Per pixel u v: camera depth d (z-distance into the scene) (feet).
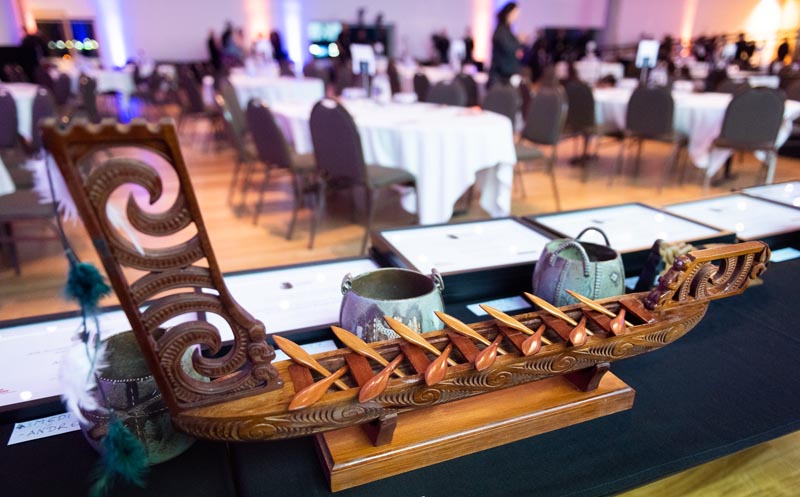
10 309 5.87
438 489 1.64
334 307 2.57
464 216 9.49
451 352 1.82
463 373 1.65
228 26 26.17
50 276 6.73
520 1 35.70
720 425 1.95
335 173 7.40
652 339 1.95
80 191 1.15
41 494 1.57
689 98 11.67
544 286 2.38
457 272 2.71
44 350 2.21
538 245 3.21
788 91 13.05
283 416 1.48
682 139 10.62
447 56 30.99
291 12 31.63
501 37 14.84
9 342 2.26
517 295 2.94
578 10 37.14
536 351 1.73
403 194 8.24
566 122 12.35
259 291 2.76
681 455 1.80
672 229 3.49
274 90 15.56
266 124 7.90
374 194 7.38
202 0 30.07
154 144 1.18
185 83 16.15
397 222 9.05
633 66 21.54
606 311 1.95
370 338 1.94
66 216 1.27
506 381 1.73
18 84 16.24
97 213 1.19
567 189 11.28
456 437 1.73
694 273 2.00
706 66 22.33
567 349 1.78
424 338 1.81
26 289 6.37
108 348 1.60
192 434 1.50
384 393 1.57
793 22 36.22
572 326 1.90
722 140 9.97
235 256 7.52
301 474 1.69
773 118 9.37
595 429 1.92
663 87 10.46
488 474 1.71
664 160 14.38
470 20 35.17
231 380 1.51
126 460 1.40
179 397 1.46
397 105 10.20
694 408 2.05
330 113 6.88
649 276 2.67
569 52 31.55
